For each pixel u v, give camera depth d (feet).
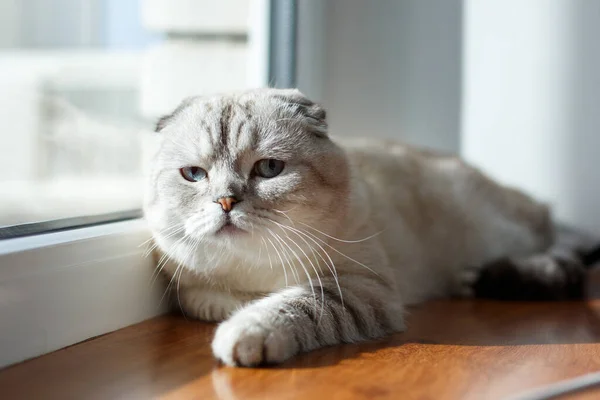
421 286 2.19
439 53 2.72
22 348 1.58
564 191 2.67
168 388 1.46
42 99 3.04
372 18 2.71
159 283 1.91
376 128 2.76
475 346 1.69
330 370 1.53
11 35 3.13
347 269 1.85
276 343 1.55
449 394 1.43
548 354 1.64
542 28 2.63
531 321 1.92
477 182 2.43
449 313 2.02
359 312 1.74
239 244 1.73
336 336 1.69
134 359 1.60
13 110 3.06
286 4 2.51
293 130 1.80
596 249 2.51
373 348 1.67
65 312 1.66
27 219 2.08
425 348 1.67
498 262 2.23
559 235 2.64
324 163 1.81
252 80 2.54
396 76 2.74
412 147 2.48
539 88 2.66
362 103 2.74
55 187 2.86
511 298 2.18
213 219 1.70
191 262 1.81
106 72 2.92
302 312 1.65
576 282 2.19
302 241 1.77
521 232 2.46
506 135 2.71
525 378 1.50
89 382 1.49
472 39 2.71
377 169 2.24
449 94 2.74
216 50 2.64
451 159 2.48
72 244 1.67
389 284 1.89
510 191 2.51
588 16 2.57
